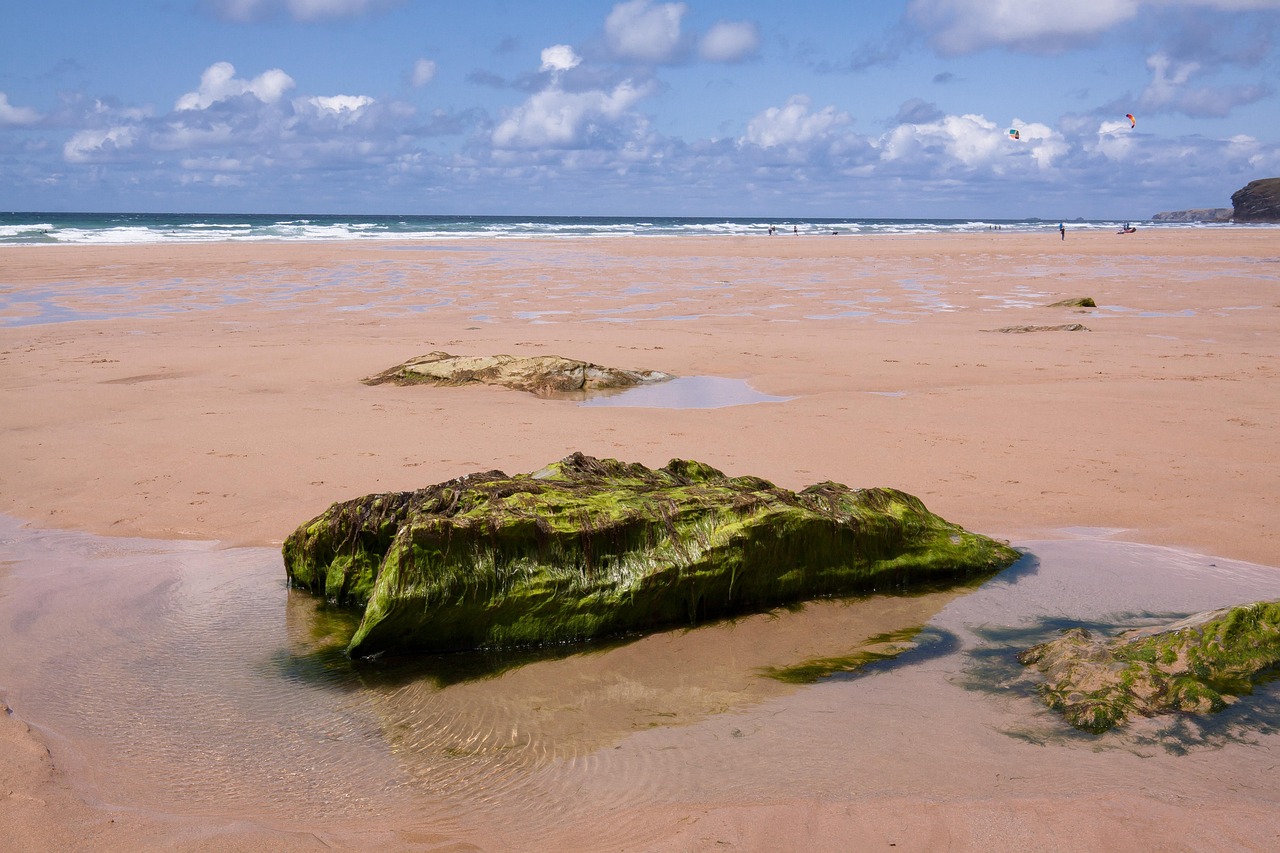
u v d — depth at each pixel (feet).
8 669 15.97
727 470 28.84
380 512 19.58
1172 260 146.72
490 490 19.65
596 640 18.07
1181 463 29.58
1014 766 13.05
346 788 12.71
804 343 55.67
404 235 243.40
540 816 11.97
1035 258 151.84
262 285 91.76
